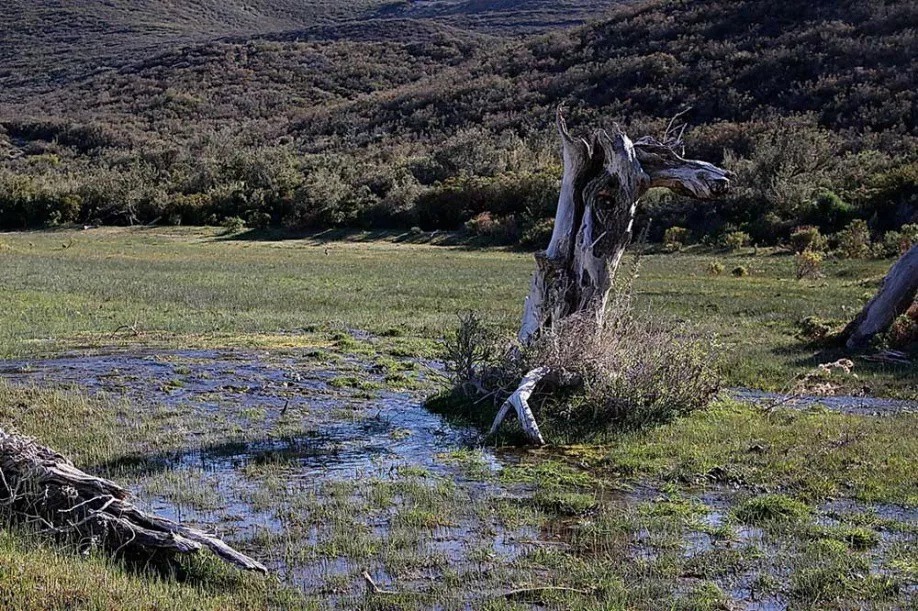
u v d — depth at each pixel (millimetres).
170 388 14969
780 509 8867
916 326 18156
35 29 174125
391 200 62250
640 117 75500
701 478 10031
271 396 14555
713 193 13773
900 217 46844
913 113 65938
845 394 14758
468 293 29594
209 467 10555
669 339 13656
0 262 41750
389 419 13086
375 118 97312
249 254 49062
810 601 7000
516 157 69750
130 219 73000
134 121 111000
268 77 128375
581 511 9039
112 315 23812
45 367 16703
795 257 40531
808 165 56250
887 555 7863
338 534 8312
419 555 7820
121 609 6289
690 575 7484
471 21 167375
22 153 98250
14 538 7332
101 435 11828
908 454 10719
